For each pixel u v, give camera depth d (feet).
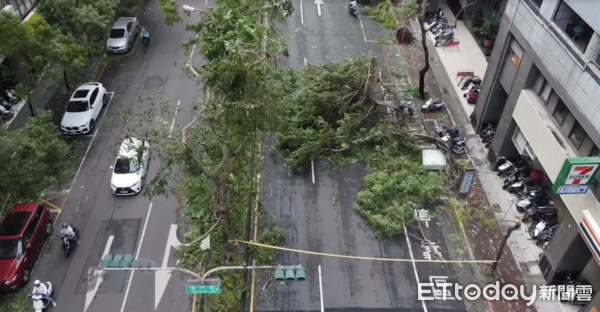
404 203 80.64
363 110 90.53
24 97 90.02
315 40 123.03
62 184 85.56
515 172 84.02
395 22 128.36
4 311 67.05
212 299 67.77
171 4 85.46
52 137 76.33
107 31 108.37
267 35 78.02
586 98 62.03
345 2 139.23
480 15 123.54
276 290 70.33
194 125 79.77
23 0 100.83
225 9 72.43
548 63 71.00
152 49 119.44
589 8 61.26
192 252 74.38
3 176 67.41
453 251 75.72
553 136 69.77
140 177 83.51
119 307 68.08
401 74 111.45
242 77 59.21
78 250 75.41
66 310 67.77
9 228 71.31
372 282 71.56
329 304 68.64
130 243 76.28
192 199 81.97
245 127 61.16
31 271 72.18
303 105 91.50
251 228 78.89
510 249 76.02
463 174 80.38
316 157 91.04
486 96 91.91
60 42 88.22
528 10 76.13
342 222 80.18
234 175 76.18
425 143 90.79
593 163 57.72
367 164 89.15
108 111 100.68
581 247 65.26
